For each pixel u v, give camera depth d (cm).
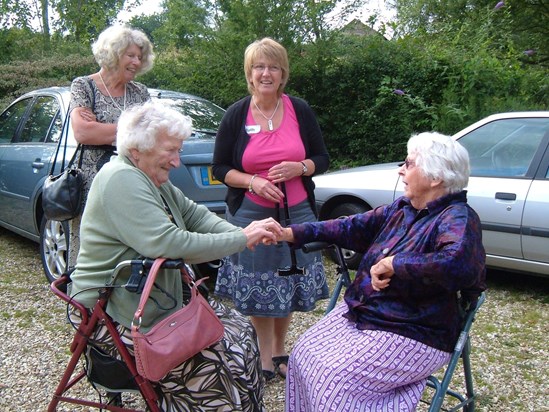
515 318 423
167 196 244
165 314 224
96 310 218
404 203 252
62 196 311
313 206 321
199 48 949
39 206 484
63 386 231
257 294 305
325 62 935
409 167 238
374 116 906
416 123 887
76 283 224
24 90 997
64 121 472
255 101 304
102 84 326
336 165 952
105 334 226
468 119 830
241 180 303
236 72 923
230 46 909
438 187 233
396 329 227
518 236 442
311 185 317
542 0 1502
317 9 894
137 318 200
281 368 327
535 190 435
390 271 225
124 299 219
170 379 218
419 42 1012
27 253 564
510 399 311
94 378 235
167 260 212
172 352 203
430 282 215
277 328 329
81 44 1382
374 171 531
